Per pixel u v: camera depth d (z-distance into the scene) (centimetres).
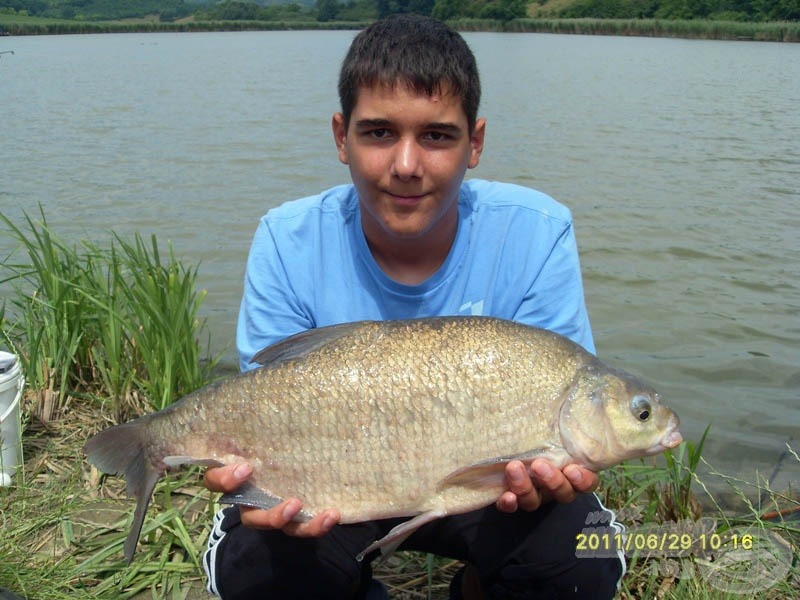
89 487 117
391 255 88
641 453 76
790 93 820
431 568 101
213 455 76
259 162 431
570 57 1430
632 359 189
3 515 106
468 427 73
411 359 74
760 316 215
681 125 584
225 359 179
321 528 74
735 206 336
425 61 77
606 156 457
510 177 396
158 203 334
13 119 597
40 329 143
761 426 157
